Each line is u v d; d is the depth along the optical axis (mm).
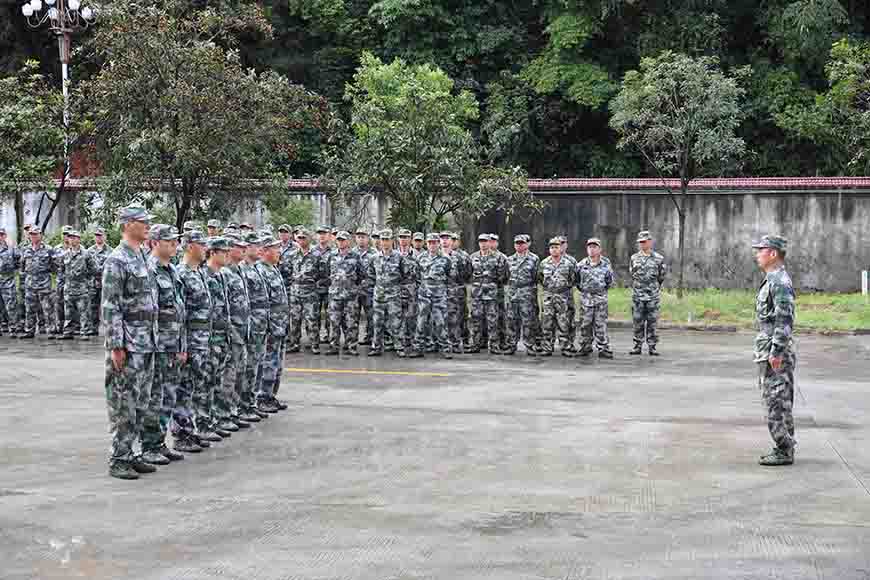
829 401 12648
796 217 25938
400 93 25016
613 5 33344
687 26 33938
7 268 19875
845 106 28234
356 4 37562
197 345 9719
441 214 23828
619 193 26734
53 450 9570
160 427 9195
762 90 34312
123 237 8812
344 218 26547
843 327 21281
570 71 34031
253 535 6895
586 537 6859
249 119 21984
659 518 7332
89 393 12836
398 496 7918
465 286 18156
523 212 27203
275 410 11648
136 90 21359
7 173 24172
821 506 7691
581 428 10719
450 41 36125
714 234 26328
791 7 32594
